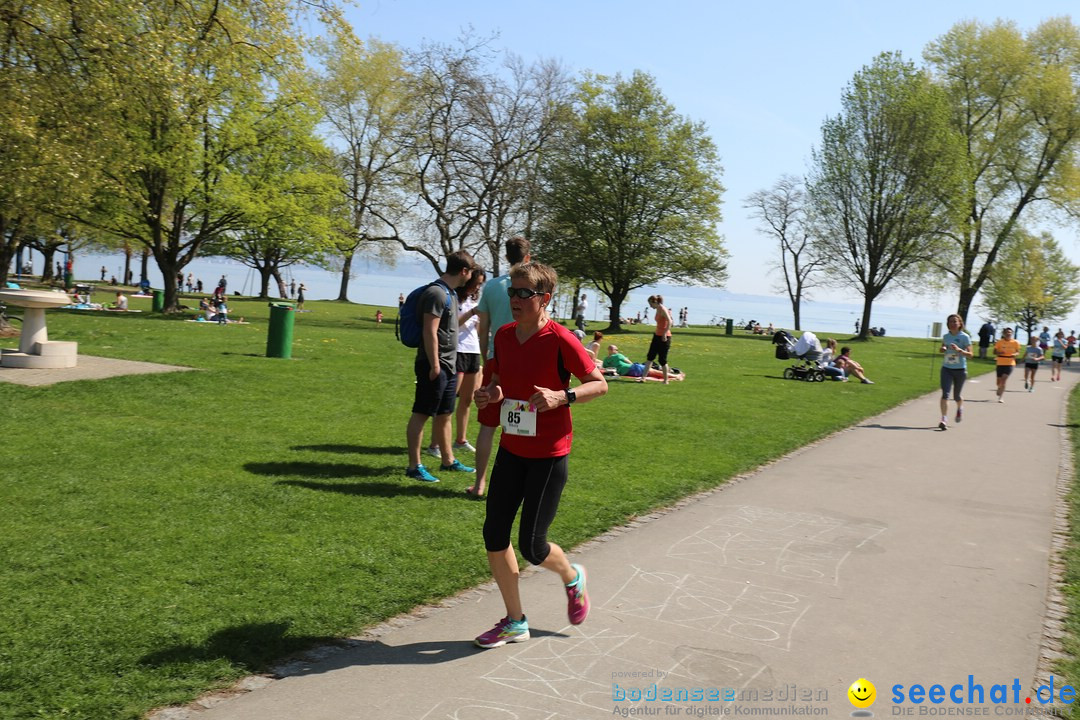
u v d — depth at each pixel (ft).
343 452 26.78
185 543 16.96
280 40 62.59
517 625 13.42
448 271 24.02
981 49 142.20
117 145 66.90
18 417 28.76
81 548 16.28
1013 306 159.94
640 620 14.66
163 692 10.98
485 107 115.65
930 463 31.94
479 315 23.34
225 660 12.01
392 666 12.34
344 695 11.35
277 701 11.07
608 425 36.17
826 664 13.16
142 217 107.14
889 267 151.12
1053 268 218.59
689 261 156.04
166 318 98.84
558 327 13.47
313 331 90.02
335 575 15.72
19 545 16.22
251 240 123.03
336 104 149.28
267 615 13.64
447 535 18.63
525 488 13.35
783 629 14.56
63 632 12.53
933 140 138.72
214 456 24.90
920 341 171.01
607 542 19.34
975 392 66.54
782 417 42.34
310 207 119.03
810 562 18.51
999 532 21.81
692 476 26.66
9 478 20.97
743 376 67.41
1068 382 85.71
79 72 57.11
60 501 19.29
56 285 163.94
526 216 123.13
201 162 105.40
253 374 44.24
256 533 17.90
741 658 13.26
